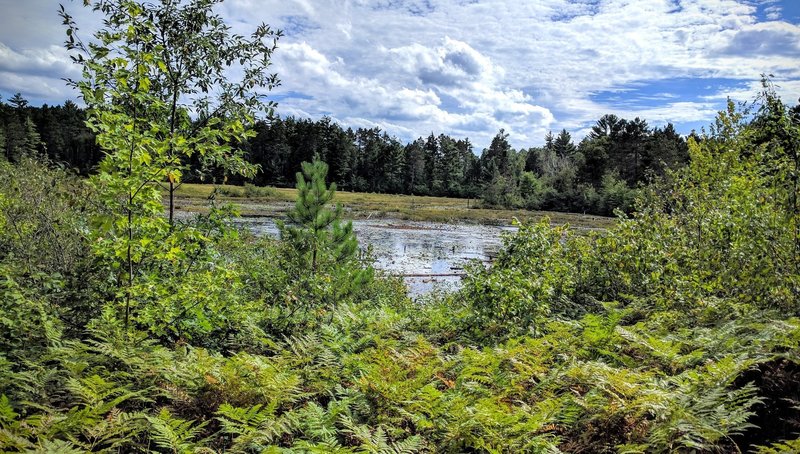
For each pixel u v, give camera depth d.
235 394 4.70
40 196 9.10
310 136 96.94
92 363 5.04
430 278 24.05
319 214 11.99
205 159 7.97
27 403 3.67
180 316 6.56
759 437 4.25
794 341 5.05
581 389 5.19
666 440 3.85
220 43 8.36
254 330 7.09
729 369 4.55
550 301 9.80
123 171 5.80
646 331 7.23
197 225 7.21
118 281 6.56
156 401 4.76
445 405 4.59
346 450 3.62
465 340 7.99
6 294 5.18
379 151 107.69
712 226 9.95
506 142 112.06
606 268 10.91
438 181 104.25
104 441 3.64
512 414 4.48
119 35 5.70
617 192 63.03
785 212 8.05
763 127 8.96
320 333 7.59
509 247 9.64
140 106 7.05
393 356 6.13
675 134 89.38
